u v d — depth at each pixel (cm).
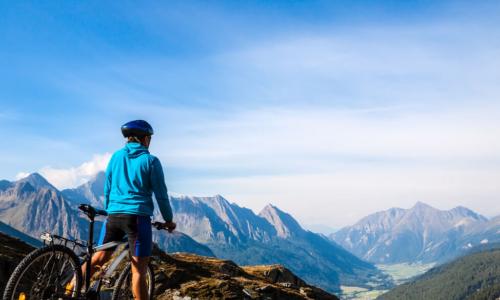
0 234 831
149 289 565
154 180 497
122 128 516
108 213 501
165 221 514
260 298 917
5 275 684
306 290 1169
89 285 488
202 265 1113
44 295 440
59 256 452
